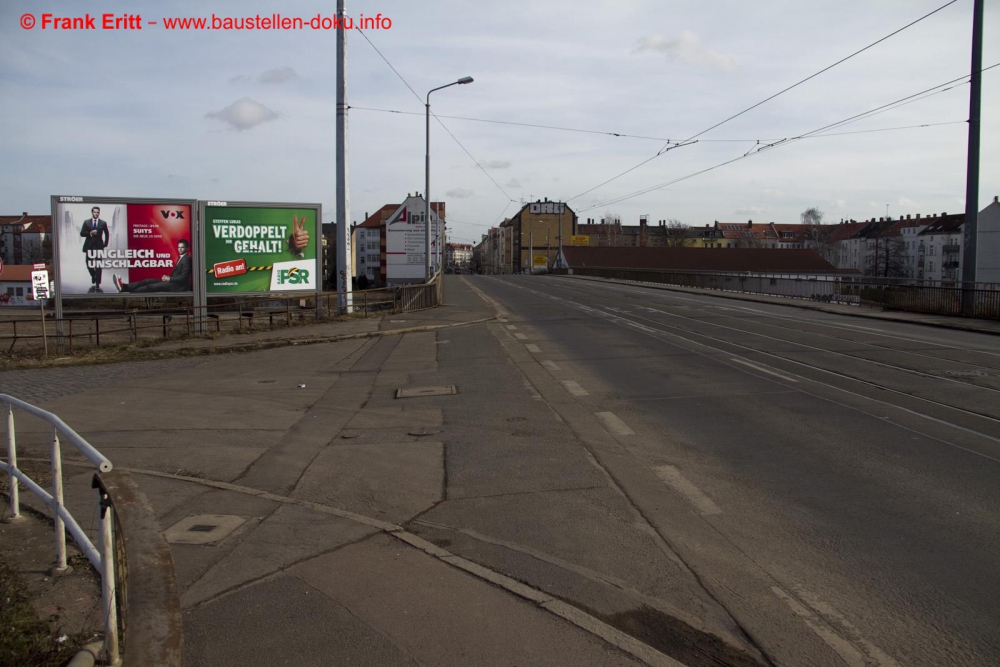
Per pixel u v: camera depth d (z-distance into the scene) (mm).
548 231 145000
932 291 25406
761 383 11891
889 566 4871
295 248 24203
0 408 11102
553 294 41875
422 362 15484
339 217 24703
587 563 4984
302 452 8195
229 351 18781
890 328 20938
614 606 4367
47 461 7672
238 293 23797
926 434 8352
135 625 2740
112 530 3520
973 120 23453
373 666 3654
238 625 4074
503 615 4191
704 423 9141
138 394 12250
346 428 9430
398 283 81000
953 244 104938
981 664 3715
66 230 22281
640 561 5012
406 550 5160
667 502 6211
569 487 6680
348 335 20578
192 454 8102
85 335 20688
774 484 6641
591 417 9641
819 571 4812
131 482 3551
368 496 6559
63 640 3686
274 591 4504
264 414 10430
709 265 90375
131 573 2953
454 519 5910
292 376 14156
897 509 5938
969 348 16016
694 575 4781
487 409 10367
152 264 22922
